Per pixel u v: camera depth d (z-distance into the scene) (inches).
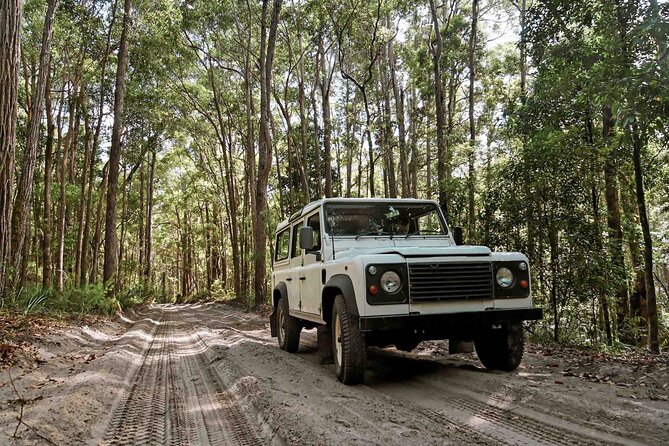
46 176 888.9
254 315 768.3
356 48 1053.2
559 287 379.6
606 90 250.8
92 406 187.6
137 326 593.3
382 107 1258.0
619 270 380.2
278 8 892.0
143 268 1694.1
